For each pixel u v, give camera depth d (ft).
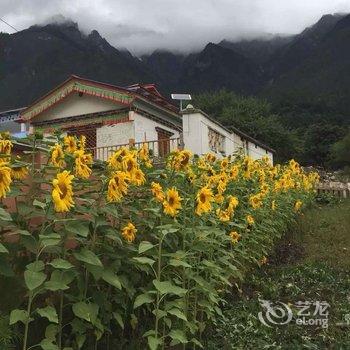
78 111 55.88
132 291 10.57
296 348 14.21
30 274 8.09
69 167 10.69
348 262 25.29
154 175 13.15
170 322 10.68
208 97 139.54
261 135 118.93
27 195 10.23
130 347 11.59
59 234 9.36
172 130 59.36
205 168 15.87
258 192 21.04
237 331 15.03
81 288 9.64
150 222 11.94
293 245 29.40
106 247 10.38
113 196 10.33
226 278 14.56
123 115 52.70
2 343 8.81
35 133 10.92
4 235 10.23
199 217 13.82
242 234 18.30
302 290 20.24
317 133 154.20
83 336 9.76
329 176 94.32
